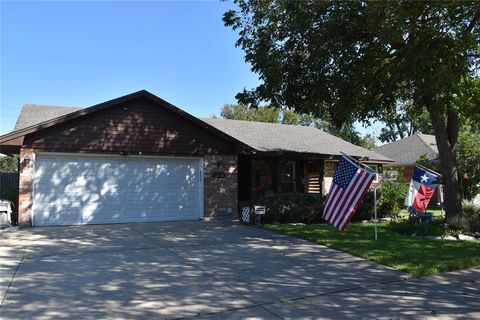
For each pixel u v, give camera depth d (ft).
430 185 48.19
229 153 56.75
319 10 39.58
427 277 27.04
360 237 40.11
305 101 46.83
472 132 82.84
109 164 50.08
